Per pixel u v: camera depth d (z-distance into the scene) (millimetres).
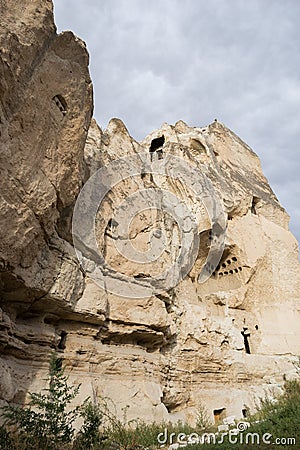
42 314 11750
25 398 10250
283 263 22453
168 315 16172
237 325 20250
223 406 16844
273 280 22031
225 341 18859
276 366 19562
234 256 21875
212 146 23938
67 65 11500
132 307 14359
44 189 10664
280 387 17344
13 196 9633
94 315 12680
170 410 15539
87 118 12914
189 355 16938
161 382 14961
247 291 21438
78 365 12156
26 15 9969
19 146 9820
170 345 16391
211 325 18484
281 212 24500
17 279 10227
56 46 11141
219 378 17719
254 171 25875
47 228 11227
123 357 13570
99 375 12711
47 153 10977
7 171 9422
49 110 10891
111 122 18625
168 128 23625
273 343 20594
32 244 10531
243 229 22094
